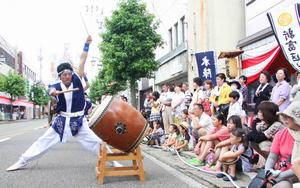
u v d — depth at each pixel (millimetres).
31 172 7160
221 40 14641
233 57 12258
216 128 7691
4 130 22766
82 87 7441
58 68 7293
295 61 8016
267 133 5992
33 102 78562
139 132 6191
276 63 11117
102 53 19188
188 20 16906
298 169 3504
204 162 7824
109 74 19703
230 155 6332
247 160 6582
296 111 3699
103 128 6035
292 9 8180
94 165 8047
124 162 8508
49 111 7527
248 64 12062
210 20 14875
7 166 7809
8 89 55062
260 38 11555
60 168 7637
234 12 14758
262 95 8133
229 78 12391
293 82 10938
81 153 10148
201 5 15242
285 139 4359
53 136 7391
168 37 22328
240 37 14703
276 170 4004
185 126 9977
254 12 12977
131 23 17969
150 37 18406
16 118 62969
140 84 30766
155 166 8172
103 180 6234
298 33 8039
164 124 12211
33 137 15961
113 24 18297
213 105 9297
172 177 6828
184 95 11594
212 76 12719
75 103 7309
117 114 6062
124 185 6098
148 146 12375
